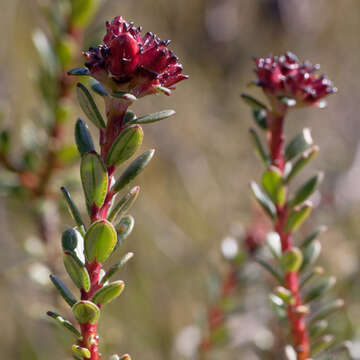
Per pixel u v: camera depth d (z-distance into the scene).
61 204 0.37
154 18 0.86
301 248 0.31
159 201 0.71
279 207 0.30
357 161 0.61
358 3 0.98
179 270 0.61
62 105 0.37
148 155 0.27
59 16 0.37
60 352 0.52
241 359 0.44
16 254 0.51
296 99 0.29
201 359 0.37
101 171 0.27
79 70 0.27
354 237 0.54
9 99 0.59
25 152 0.37
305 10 0.95
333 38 0.97
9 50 0.62
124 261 0.27
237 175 0.77
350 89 0.90
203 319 0.38
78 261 0.27
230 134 0.82
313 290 0.31
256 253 0.37
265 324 0.38
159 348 0.54
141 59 0.27
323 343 0.31
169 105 0.80
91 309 0.27
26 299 0.51
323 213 0.52
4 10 0.63
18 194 0.37
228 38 0.91
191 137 0.79
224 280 0.38
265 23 0.95
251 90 0.88
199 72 0.89
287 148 0.30
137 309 0.57
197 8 0.89
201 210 0.72
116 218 0.28
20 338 0.53
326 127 0.84
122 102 0.27
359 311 0.44
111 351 0.36
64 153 0.36
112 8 0.63
